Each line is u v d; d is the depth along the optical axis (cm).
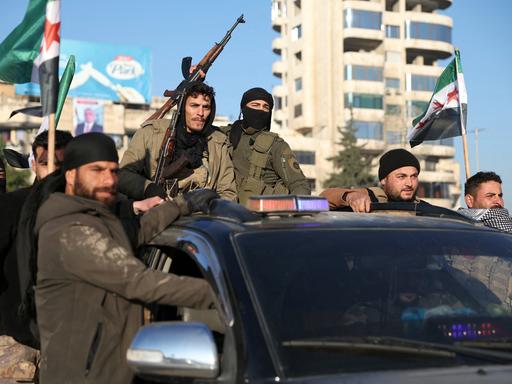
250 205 350
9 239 452
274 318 286
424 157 7906
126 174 483
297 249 318
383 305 305
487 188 654
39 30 584
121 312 338
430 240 347
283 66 8131
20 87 6469
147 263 375
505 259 350
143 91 6725
